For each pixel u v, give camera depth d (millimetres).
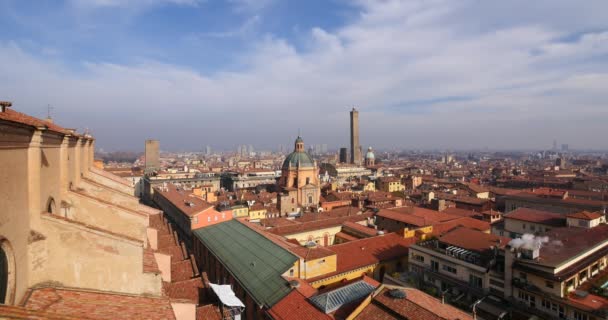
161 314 25281
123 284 27453
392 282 64125
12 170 20391
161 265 46438
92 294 25703
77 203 35656
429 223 90750
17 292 21000
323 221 102250
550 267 47500
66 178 33812
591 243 56375
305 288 50719
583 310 43156
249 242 71188
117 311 24109
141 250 27953
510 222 87938
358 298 44469
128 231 37875
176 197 116000
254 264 61656
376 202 140125
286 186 153250
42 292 23375
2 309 14258
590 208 106688
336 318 40906
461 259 59562
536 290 48562
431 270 63750
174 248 61906
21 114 26734
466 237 65312
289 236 90875
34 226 23969
